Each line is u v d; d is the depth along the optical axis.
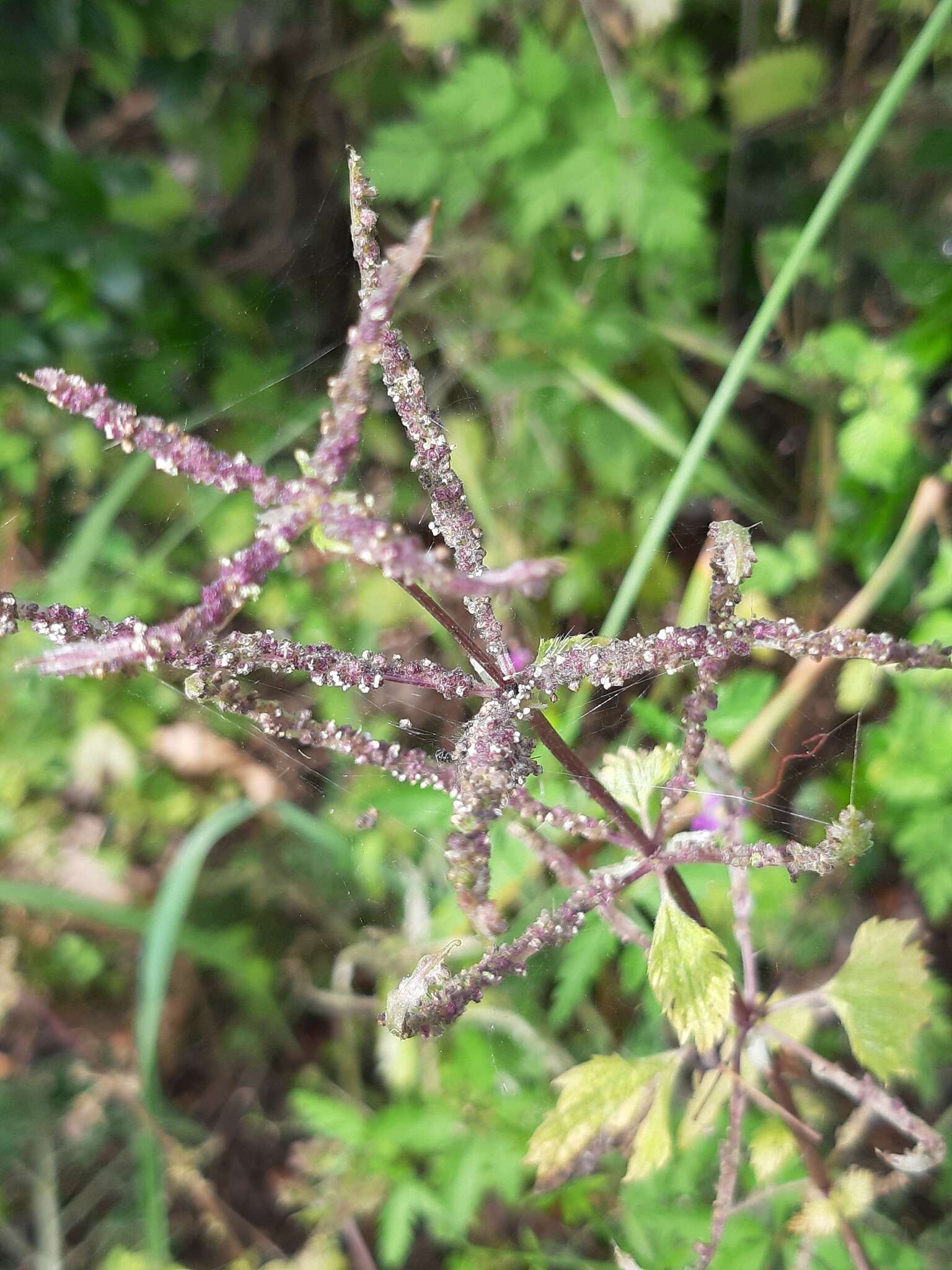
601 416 0.23
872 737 0.19
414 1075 0.19
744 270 0.26
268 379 0.25
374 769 0.19
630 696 0.17
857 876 0.18
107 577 0.23
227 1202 0.21
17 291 0.25
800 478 0.24
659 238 0.23
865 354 0.22
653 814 0.15
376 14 0.27
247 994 0.22
